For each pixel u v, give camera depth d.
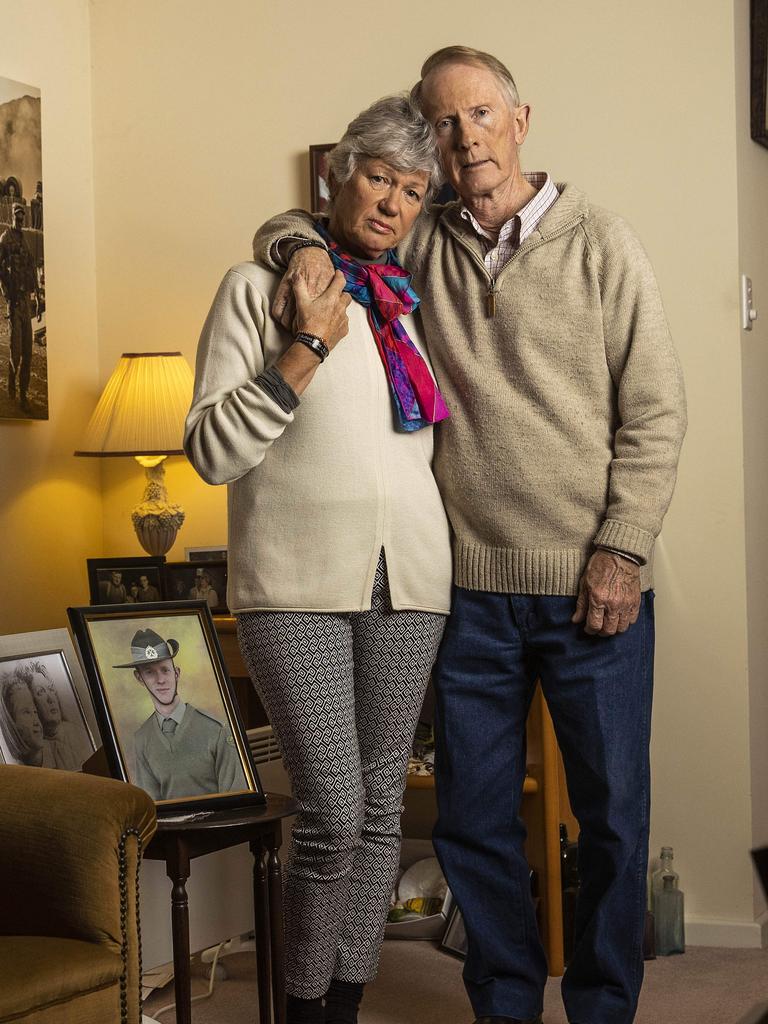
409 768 2.90
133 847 1.74
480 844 2.21
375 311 2.09
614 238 2.06
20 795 1.77
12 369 3.18
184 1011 1.94
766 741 3.13
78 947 1.66
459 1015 2.46
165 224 3.46
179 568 3.08
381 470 2.04
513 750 2.22
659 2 2.98
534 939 2.25
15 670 2.22
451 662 2.19
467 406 2.12
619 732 2.09
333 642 2.03
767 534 3.21
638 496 2.03
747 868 2.94
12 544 3.22
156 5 3.45
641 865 2.15
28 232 3.24
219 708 2.16
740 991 2.59
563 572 2.08
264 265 2.06
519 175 2.13
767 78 3.05
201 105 3.42
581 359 2.07
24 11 3.27
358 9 3.25
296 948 2.05
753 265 3.12
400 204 2.01
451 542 2.17
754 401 3.10
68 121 3.43
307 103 3.31
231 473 1.96
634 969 2.14
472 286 2.12
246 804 2.09
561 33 3.06
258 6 3.35
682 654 2.99
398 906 2.99
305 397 2.01
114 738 2.02
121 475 3.54
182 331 3.46
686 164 2.97
